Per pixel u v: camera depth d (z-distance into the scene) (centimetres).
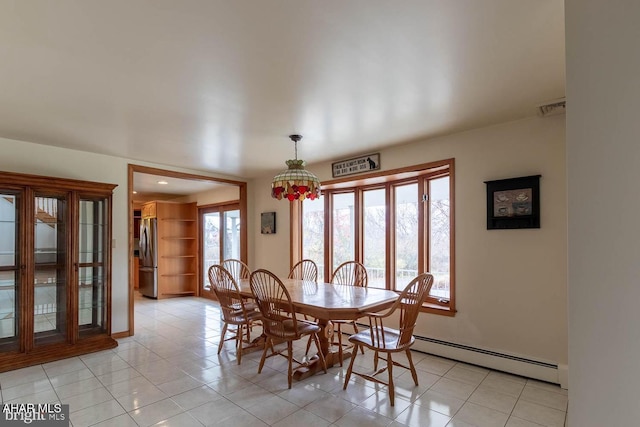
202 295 730
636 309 108
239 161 458
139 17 156
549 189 285
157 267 707
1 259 328
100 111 275
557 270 281
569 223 120
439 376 298
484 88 237
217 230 707
